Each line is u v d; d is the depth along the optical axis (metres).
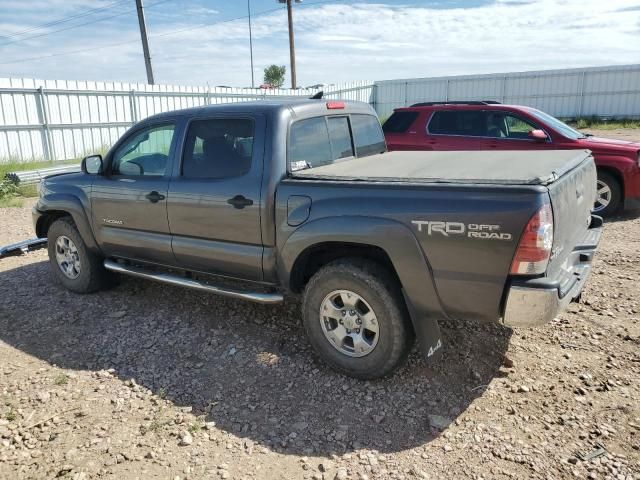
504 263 2.94
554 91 29.67
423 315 3.33
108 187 4.78
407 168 3.79
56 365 3.98
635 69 27.30
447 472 2.75
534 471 2.72
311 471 2.80
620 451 2.85
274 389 3.58
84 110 17.12
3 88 14.95
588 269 3.62
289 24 31.06
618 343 3.98
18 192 11.87
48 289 5.54
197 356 4.06
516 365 3.73
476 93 31.45
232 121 4.01
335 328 3.65
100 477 2.79
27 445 3.07
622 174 7.73
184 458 2.93
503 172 3.30
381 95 33.47
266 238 3.81
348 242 3.41
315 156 4.18
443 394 3.44
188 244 4.29
